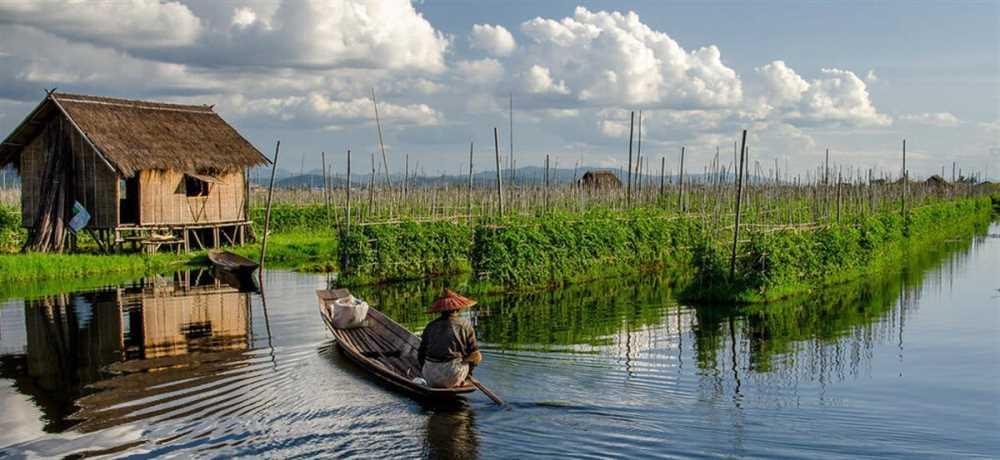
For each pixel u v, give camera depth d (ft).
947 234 152.56
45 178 112.16
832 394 37.47
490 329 54.85
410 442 30.66
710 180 148.36
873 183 152.87
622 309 64.44
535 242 79.77
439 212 116.67
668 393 37.42
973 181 273.75
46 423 34.09
